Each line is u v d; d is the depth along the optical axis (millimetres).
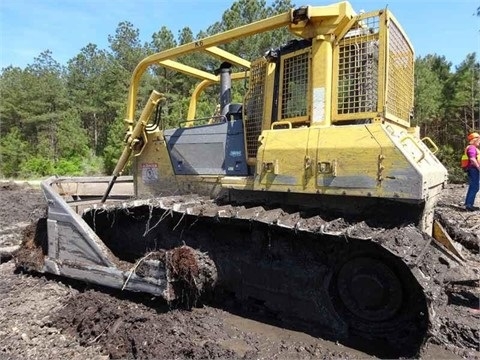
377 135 3340
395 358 3307
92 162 33094
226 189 4602
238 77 6688
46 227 5688
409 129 4676
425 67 28297
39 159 33688
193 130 5055
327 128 3619
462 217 8703
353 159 3391
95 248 4758
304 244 3832
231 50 22734
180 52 4926
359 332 3639
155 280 4137
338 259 3674
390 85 3879
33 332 3920
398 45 4117
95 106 39375
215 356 3307
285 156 3762
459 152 24812
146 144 5562
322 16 3717
